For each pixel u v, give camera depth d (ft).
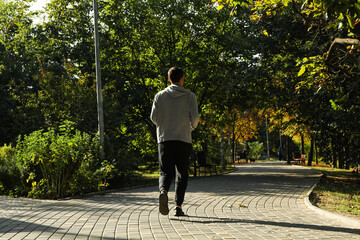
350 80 38.47
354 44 19.11
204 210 22.99
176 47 77.30
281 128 99.25
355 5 13.84
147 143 73.31
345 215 21.48
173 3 71.56
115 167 45.60
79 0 71.15
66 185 34.60
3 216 20.25
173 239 14.47
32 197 33.83
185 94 18.22
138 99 67.46
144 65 74.90
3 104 81.05
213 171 82.43
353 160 49.24
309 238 14.92
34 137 34.53
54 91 56.34
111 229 16.47
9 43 97.14
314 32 43.32
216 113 81.92
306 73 27.73
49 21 72.64
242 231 16.17
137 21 70.79
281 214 22.04
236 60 73.56
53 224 17.74
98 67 49.16
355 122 40.11
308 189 40.29
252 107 72.13
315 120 55.47
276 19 56.44
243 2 17.30
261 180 56.24
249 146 234.99
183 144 18.07
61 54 70.08
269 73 60.08
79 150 35.99
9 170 35.91
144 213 21.39
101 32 71.72
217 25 74.13
